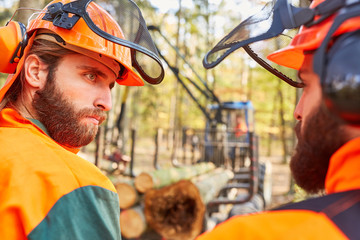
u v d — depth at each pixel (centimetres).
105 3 105
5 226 75
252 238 42
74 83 96
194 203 356
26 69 96
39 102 94
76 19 93
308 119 52
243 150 784
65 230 77
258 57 99
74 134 97
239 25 77
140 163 1300
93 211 82
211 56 88
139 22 110
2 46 93
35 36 98
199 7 1598
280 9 62
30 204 77
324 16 52
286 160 2016
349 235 40
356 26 44
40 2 261
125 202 355
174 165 616
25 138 87
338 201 44
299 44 56
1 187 79
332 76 43
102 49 97
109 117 1139
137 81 131
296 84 100
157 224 349
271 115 2247
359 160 44
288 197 878
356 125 44
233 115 1048
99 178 89
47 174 80
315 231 41
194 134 710
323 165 51
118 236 89
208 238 45
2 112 93
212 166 609
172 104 2303
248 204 501
